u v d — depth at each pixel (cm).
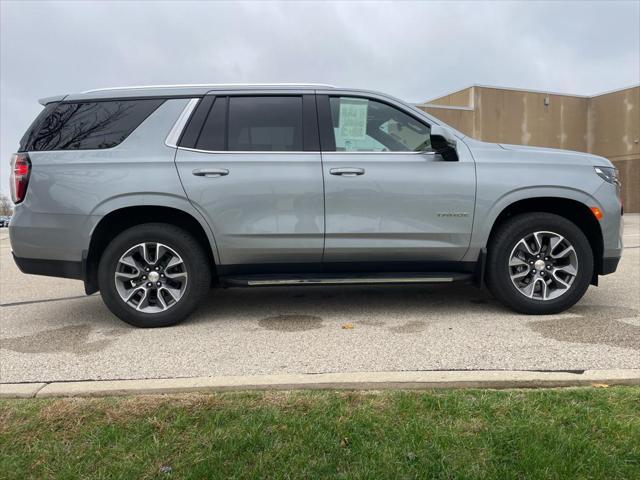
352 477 200
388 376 287
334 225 404
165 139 403
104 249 423
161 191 392
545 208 436
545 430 227
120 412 252
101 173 392
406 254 414
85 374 310
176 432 233
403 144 417
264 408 253
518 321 408
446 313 439
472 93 2552
